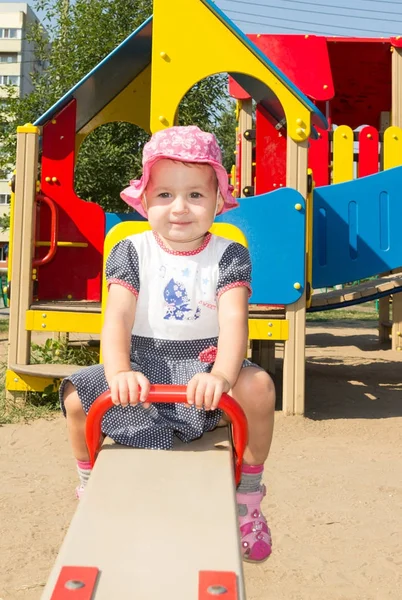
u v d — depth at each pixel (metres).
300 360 5.14
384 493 3.54
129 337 1.66
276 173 6.98
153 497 1.07
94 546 0.90
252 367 1.72
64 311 5.30
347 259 6.09
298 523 3.10
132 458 1.28
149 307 1.73
